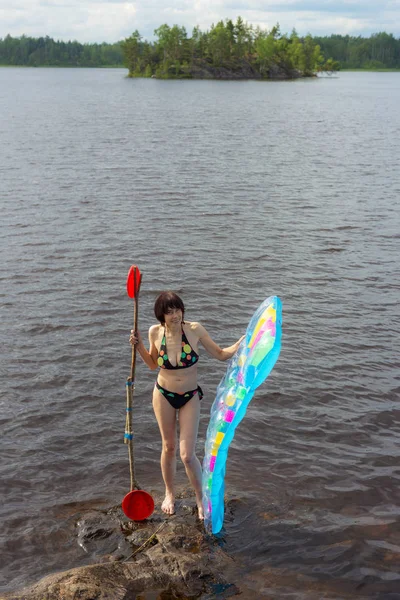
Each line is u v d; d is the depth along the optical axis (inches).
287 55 6983.3
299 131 1577.3
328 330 375.9
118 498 224.5
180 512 216.8
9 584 183.2
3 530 206.7
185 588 179.6
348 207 703.7
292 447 256.7
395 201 737.6
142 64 6801.2
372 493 228.2
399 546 201.2
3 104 2431.1
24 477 235.5
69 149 1129.4
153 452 254.4
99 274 464.4
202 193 767.1
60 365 325.1
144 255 514.6
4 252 510.0
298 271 484.7
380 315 401.4
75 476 237.5
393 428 273.3
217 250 534.3
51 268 474.3
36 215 633.6
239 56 6673.2
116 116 1950.1
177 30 6496.1
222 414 196.2
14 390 298.8
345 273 481.7
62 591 171.2
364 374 321.7
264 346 189.3
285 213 672.4
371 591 182.7
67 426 270.8
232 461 245.8
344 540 203.3
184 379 207.3
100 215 642.8
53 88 4200.3
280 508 218.7
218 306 410.9
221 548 198.2
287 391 301.7
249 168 964.6
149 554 193.2
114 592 173.9
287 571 189.6
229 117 1999.3
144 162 998.4
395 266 500.1
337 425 273.7
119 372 319.9
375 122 1902.1
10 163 949.8
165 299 201.2
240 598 177.5
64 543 201.5
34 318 382.0
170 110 2272.4
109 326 374.3
